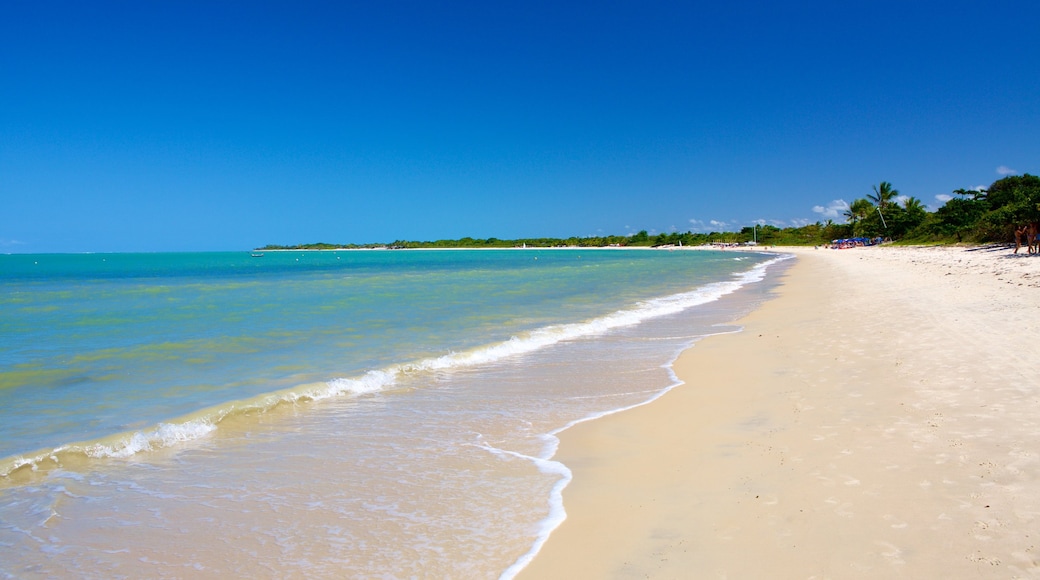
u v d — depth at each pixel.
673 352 13.62
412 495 5.98
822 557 4.31
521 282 40.19
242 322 19.22
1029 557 4.04
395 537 5.11
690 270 55.91
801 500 5.27
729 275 46.28
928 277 27.98
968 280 23.98
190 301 27.05
